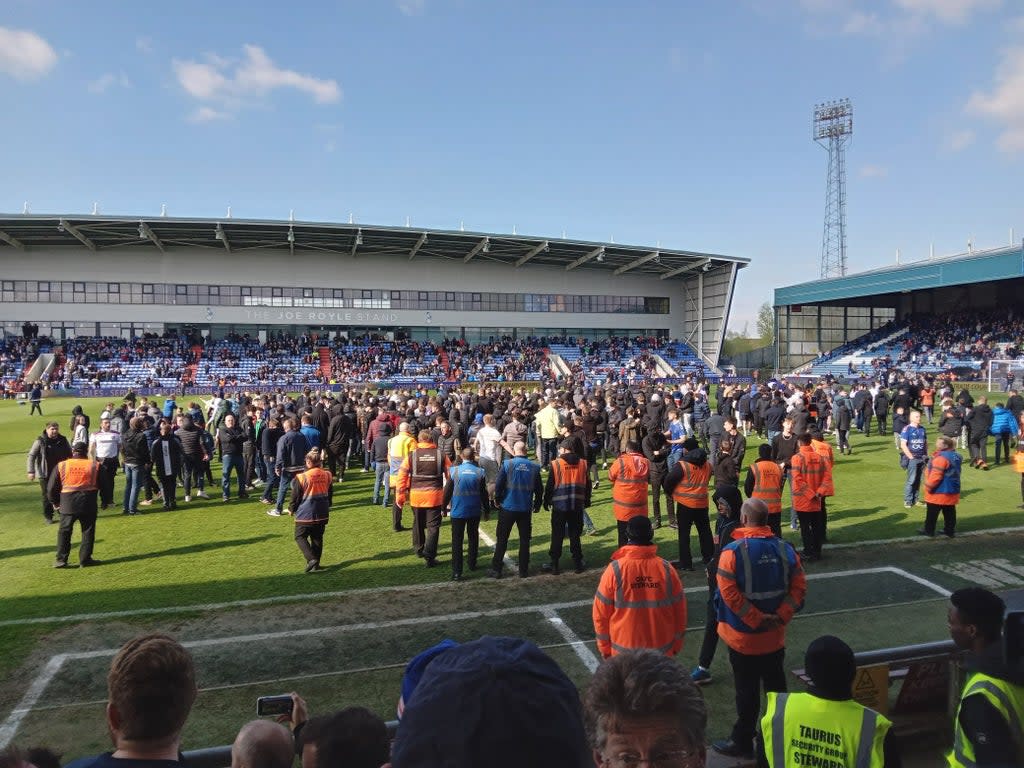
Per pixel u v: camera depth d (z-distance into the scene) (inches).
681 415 661.3
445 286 2156.7
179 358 1823.3
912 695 174.7
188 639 248.1
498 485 316.2
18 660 232.2
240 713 195.8
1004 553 343.9
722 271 2162.9
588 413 566.9
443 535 406.9
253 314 1988.2
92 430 890.1
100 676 221.0
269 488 491.8
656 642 168.1
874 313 2052.2
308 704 200.5
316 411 595.8
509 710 41.4
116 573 326.3
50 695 208.8
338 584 309.1
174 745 80.2
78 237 1701.5
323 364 1930.4
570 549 367.2
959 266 1487.5
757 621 161.8
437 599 289.4
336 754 71.9
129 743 77.4
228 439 501.7
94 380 1638.8
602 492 527.8
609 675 63.5
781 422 662.5
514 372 1994.3
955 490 370.6
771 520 325.4
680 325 2372.0
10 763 78.8
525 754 40.0
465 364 2011.6
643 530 172.7
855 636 245.1
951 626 115.3
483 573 326.3
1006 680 103.0
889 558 338.3
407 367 1956.2
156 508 476.1
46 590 301.6
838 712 110.7
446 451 479.2
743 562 164.9
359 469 637.3
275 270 2005.4
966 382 1278.3
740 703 167.5
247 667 225.0
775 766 113.3
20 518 449.1
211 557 352.5
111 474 477.1
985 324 1690.5
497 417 606.2
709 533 325.7
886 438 818.8
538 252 2021.4
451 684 44.3
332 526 419.5
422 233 1817.2
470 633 252.5
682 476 322.3
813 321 1985.7
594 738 62.7
